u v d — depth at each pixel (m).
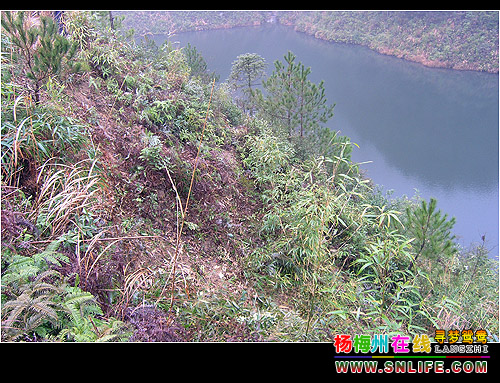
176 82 6.63
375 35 66.62
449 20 57.50
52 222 2.52
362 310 3.39
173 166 4.36
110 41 6.52
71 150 3.37
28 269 1.95
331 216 3.58
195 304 2.86
